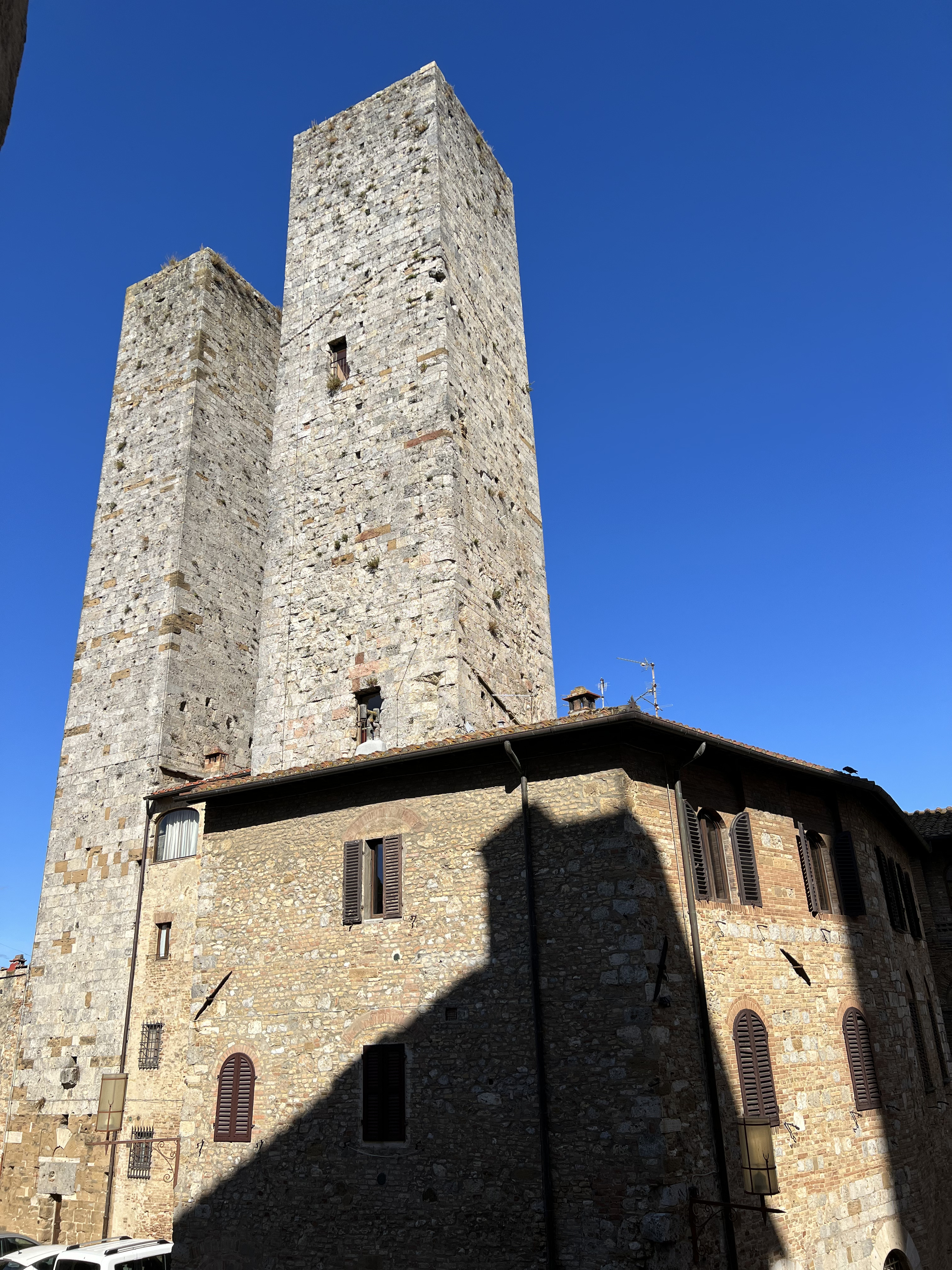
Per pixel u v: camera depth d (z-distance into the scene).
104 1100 20.83
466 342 27.31
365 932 17.30
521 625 26.58
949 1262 20.11
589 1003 14.84
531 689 26.30
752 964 17.08
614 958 14.90
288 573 26.09
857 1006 19.33
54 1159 24.58
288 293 29.69
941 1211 20.39
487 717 23.38
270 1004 17.86
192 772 28.77
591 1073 14.45
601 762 16.16
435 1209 14.93
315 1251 15.71
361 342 27.48
